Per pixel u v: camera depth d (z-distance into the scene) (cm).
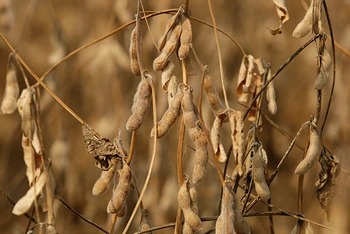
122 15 196
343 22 197
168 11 146
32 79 251
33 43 250
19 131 219
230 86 202
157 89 194
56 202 183
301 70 216
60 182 192
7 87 152
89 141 145
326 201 149
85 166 204
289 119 209
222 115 145
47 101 190
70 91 210
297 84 215
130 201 192
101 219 197
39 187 145
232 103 200
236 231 139
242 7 214
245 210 151
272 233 154
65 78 206
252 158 147
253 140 148
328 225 155
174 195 187
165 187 188
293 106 210
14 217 208
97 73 201
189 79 196
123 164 144
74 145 206
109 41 197
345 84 187
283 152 204
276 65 214
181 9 143
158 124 141
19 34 237
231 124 147
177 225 143
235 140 147
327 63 146
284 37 212
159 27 192
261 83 154
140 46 144
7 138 232
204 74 144
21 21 235
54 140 200
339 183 156
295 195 197
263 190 145
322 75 146
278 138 205
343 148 177
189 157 193
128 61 198
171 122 141
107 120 199
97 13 217
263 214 148
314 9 146
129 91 204
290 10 212
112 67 197
